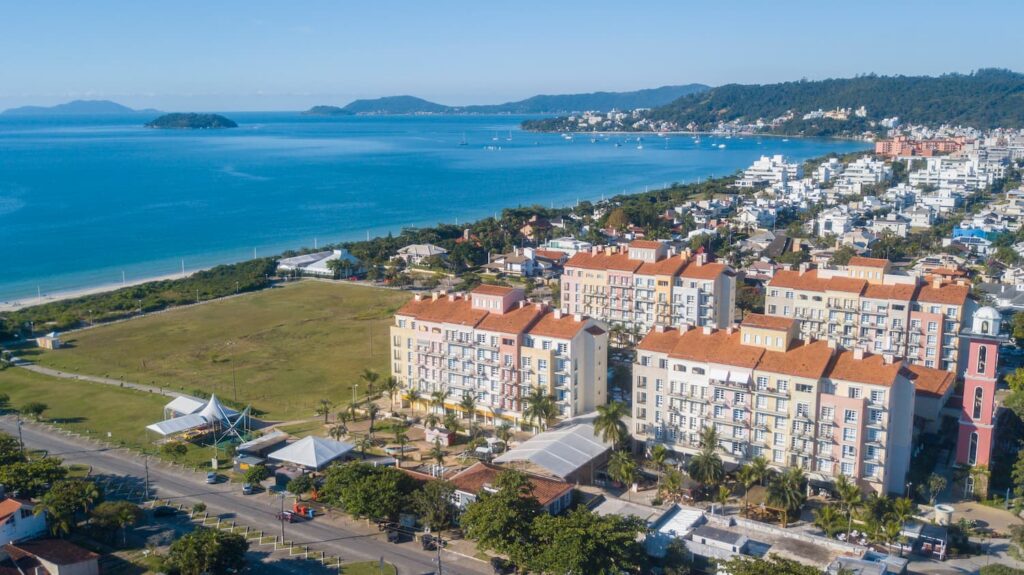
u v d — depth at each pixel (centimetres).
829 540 13812
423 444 19700
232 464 18800
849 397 16138
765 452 17025
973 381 16888
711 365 17388
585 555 12738
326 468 17588
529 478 16012
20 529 14800
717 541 13612
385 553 14700
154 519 16038
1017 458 18050
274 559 14438
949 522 15225
